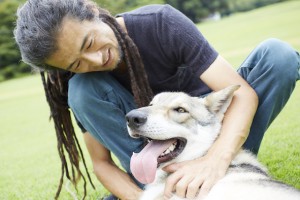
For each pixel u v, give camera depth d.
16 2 40.44
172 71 4.25
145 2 42.19
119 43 3.89
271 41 4.09
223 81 3.85
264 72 4.01
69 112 4.45
